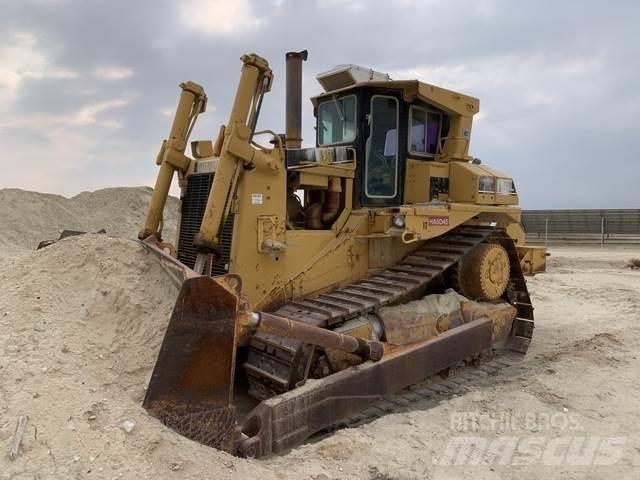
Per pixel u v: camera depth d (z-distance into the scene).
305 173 5.42
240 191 4.85
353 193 5.98
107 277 4.31
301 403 4.01
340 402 4.31
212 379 3.29
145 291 4.23
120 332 3.88
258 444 3.69
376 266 5.95
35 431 2.69
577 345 7.16
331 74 6.70
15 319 3.69
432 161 6.78
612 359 6.39
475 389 5.42
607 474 3.70
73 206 22.17
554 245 25.78
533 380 5.62
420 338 5.44
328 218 5.79
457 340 5.63
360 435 4.01
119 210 23.98
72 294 4.14
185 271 3.83
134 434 2.85
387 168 6.30
